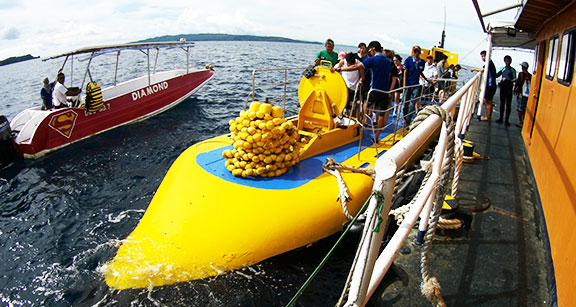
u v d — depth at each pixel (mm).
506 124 9547
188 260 3828
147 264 3844
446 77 12680
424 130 1686
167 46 13938
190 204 4266
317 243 4543
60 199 6973
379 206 1377
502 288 3016
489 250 3521
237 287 3838
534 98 7359
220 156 5371
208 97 16781
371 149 6109
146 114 13164
